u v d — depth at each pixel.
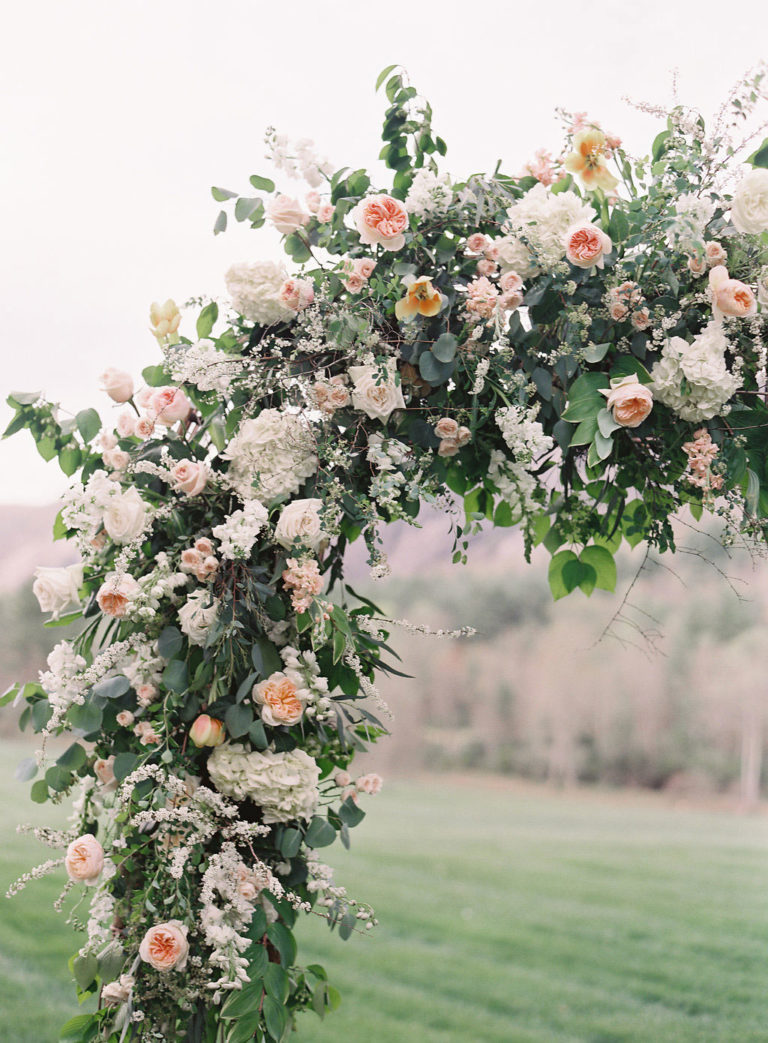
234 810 1.26
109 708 1.35
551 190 1.45
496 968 5.50
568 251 1.30
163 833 1.25
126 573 1.35
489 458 1.49
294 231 1.43
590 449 1.29
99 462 1.47
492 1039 5.10
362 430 1.42
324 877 1.35
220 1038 1.35
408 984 5.47
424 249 1.39
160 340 1.51
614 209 1.40
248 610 1.34
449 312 1.36
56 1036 4.40
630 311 1.34
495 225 1.44
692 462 1.35
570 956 5.68
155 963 1.21
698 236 1.29
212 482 1.37
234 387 1.38
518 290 1.36
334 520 1.34
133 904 1.29
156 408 1.40
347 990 5.39
